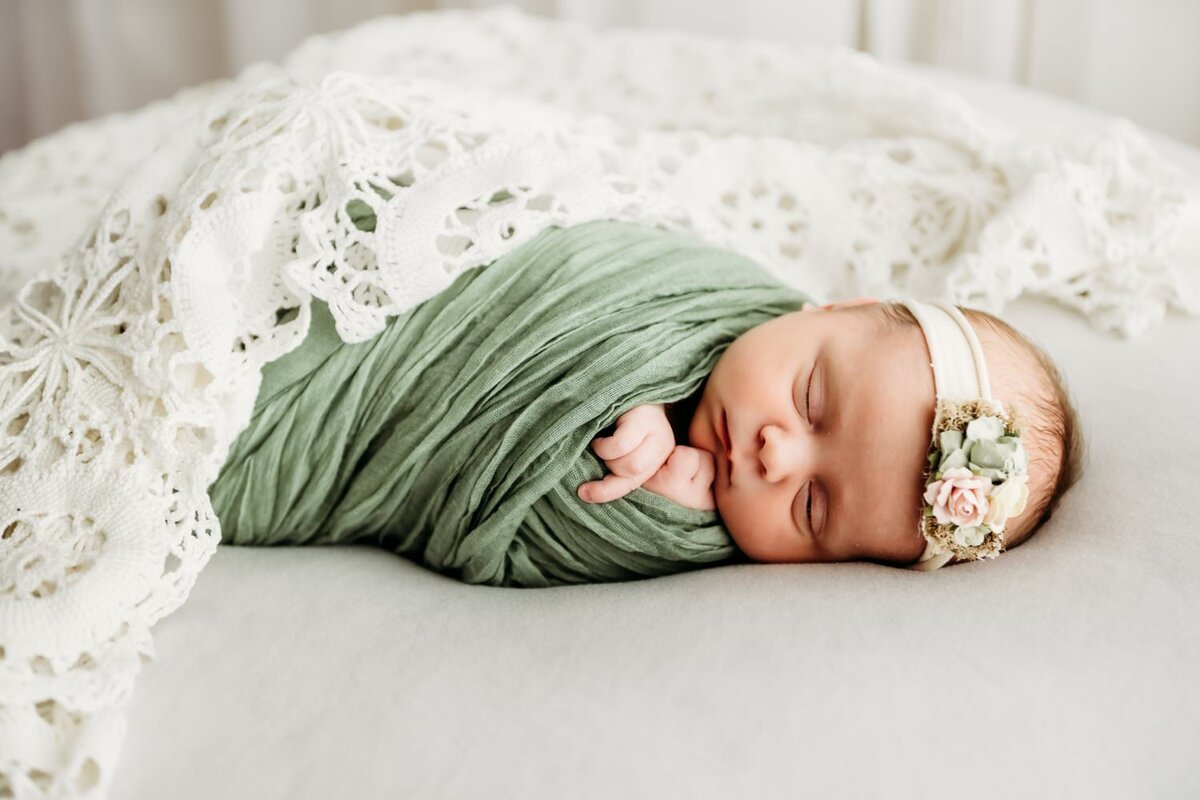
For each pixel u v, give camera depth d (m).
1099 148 1.35
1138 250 1.29
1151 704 0.80
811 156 1.42
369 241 0.98
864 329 1.05
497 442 1.00
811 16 2.04
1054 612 0.87
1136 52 2.02
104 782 0.74
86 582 0.83
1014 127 1.55
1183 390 1.14
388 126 1.13
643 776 0.74
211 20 2.31
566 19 2.07
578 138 1.29
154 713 0.80
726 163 1.41
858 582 0.94
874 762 0.75
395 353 1.02
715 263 1.15
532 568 1.06
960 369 1.00
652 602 0.93
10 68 2.37
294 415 1.02
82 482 0.89
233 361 0.96
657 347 1.03
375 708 0.80
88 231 1.04
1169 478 1.02
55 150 1.51
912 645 0.83
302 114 1.05
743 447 1.02
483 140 1.11
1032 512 1.01
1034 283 1.30
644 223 1.19
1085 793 0.74
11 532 0.88
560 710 0.79
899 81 1.48
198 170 1.03
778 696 0.79
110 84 2.29
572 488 1.01
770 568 0.99
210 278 0.97
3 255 1.31
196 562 0.89
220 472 1.03
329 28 2.25
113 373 0.94
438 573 1.08
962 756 0.75
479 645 0.87
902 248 1.38
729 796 0.73
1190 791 0.77
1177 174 1.35
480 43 1.72
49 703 0.80
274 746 0.77
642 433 1.00
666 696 0.80
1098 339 1.26
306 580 0.97
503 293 1.03
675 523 1.03
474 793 0.73
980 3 1.98
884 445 0.98
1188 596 0.88
